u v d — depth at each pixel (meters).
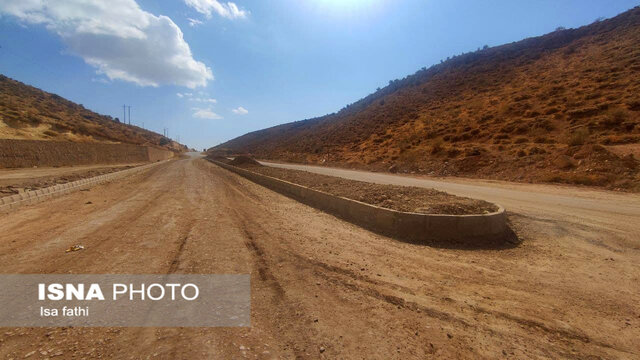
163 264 5.18
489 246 6.33
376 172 29.92
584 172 16.02
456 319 3.46
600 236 6.62
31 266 5.10
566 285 4.37
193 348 2.92
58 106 67.06
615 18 52.25
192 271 4.86
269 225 7.99
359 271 4.86
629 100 24.59
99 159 44.97
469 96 47.72
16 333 3.17
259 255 5.60
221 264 5.16
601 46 43.66
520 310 3.66
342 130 64.94
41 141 35.25
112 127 79.94
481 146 26.91
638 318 3.50
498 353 2.88
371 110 70.12
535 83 39.88
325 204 10.41
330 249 5.96
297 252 5.77
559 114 27.22
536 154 20.69
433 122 41.91
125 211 10.04
